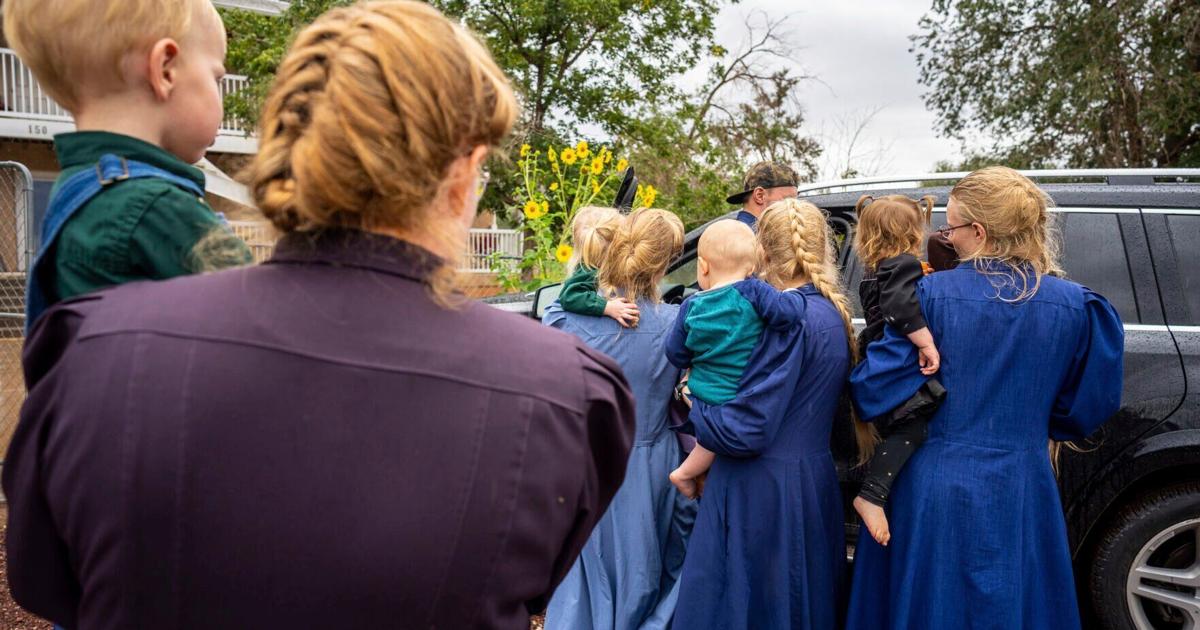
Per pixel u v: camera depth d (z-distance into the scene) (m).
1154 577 2.72
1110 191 2.92
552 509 0.82
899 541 2.25
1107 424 2.72
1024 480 2.15
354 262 0.79
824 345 2.37
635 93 16.80
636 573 2.70
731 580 2.37
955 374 2.17
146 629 0.73
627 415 0.93
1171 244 2.81
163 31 1.10
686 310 2.48
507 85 0.87
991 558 2.12
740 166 16.91
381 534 0.73
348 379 0.74
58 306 0.82
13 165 5.46
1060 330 2.12
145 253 1.03
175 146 1.18
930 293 2.22
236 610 0.73
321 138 0.74
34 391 0.79
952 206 2.29
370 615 0.74
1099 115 15.59
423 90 0.75
